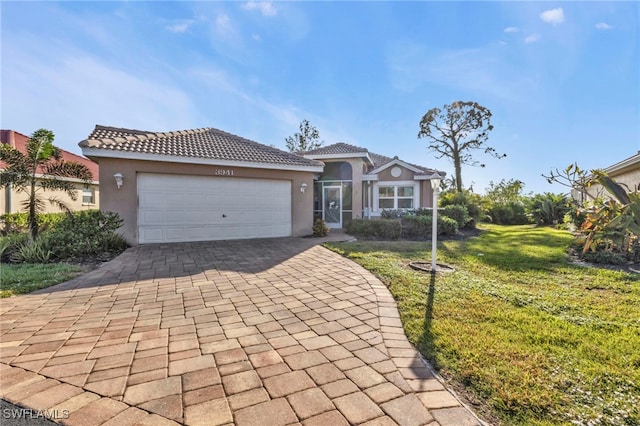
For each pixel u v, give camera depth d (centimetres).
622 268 666
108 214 935
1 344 339
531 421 222
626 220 688
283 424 219
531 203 1930
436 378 277
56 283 585
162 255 862
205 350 327
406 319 410
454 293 510
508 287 542
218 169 1138
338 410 234
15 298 502
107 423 220
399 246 1001
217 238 1155
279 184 1270
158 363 300
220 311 445
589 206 895
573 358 303
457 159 2658
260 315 429
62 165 1028
